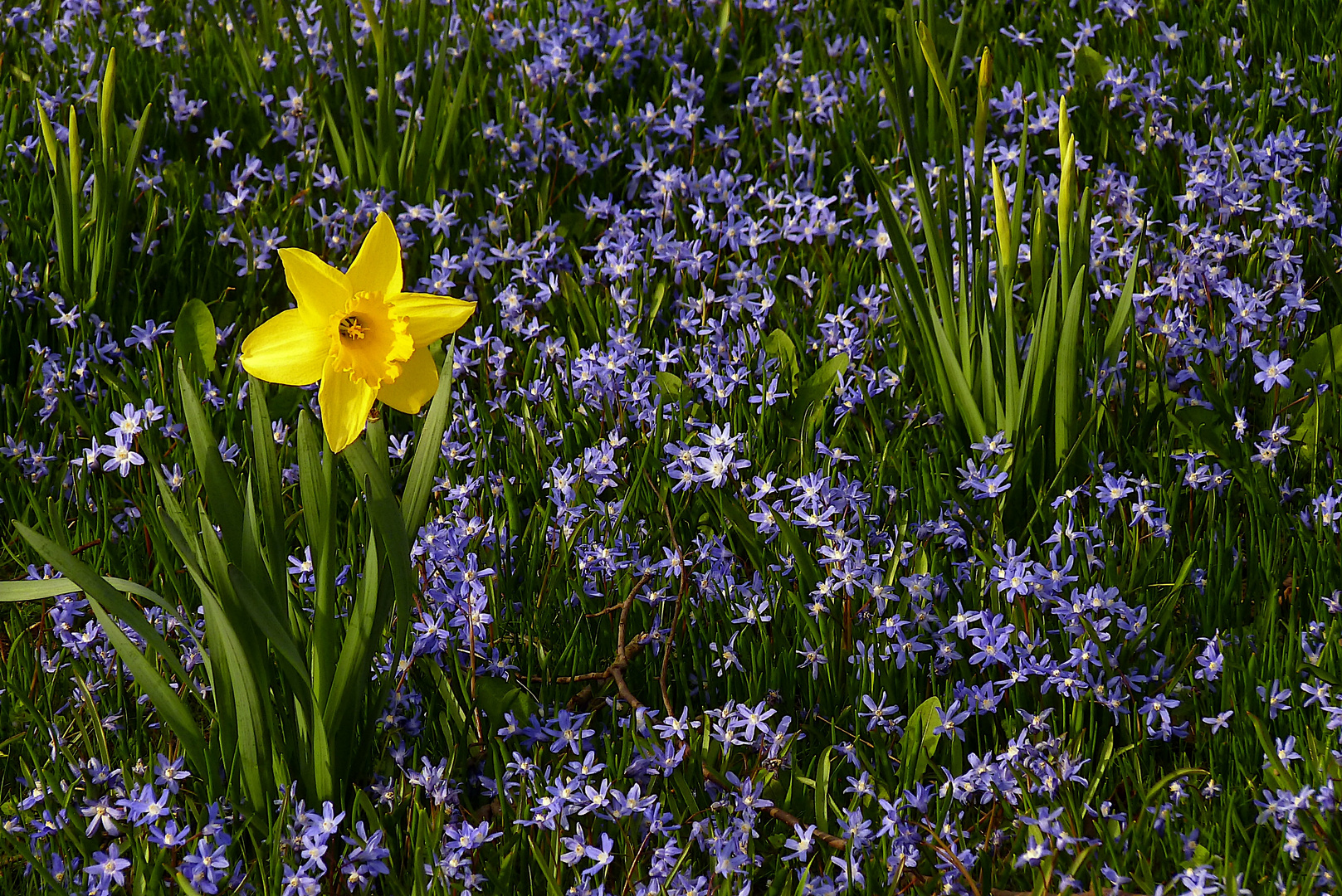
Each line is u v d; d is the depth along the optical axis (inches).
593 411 131.2
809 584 106.3
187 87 188.1
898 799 86.7
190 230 162.2
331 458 84.0
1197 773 93.0
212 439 81.4
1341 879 79.3
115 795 91.5
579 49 188.1
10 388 133.6
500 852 89.0
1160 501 117.6
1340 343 128.2
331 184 165.3
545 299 143.1
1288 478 118.1
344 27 158.6
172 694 87.1
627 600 104.8
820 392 129.7
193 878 81.5
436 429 85.0
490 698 99.3
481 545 113.3
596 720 104.4
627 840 88.7
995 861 87.9
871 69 191.6
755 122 180.4
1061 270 116.3
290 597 91.4
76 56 196.9
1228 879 78.4
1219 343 128.0
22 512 125.9
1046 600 99.5
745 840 86.0
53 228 152.9
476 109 182.5
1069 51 189.8
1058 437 119.7
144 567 117.1
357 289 71.2
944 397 125.2
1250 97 173.5
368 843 84.0
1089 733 97.5
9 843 89.9
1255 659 97.7
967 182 158.9
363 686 88.7
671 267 150.3
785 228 152.6
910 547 104.7
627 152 177.3
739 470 121.8
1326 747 87.4
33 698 103.9
